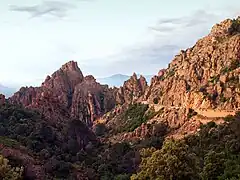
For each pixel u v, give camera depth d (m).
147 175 65.56
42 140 130.12
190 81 186.38
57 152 126.81
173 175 63.06
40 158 112.19
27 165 95.56
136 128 191.75
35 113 152.75
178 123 168.75
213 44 193.62
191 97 172.00
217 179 73.81
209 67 182.00
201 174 75.12
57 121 155.38
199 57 193.25
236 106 148.62
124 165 127.12
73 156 131.50
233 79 161.12
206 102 159.62
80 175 112.31
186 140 131.50
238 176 67.44
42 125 137.88
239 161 80.25
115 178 114.69
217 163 76.38
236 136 101.06
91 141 155.38
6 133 128.50
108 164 126.38
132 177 67.56
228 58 176.00
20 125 133.12
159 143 154.00
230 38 186.25
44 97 167.25
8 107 148.88
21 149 110.31
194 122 157.25
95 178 115.94
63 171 110.94
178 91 188.75
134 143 167.12
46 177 97.38
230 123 117.44
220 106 153.38
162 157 64.50
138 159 126.50
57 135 139.38
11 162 92.56
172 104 190.00
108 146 154.50
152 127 177.25
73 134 148.88
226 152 91.19
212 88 165.25
